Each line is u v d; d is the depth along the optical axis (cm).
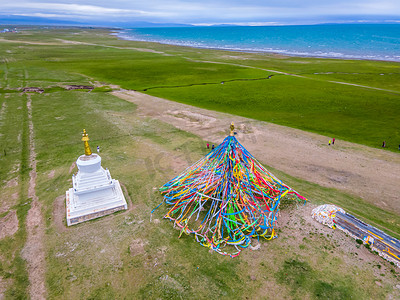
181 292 1395
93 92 5591
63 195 2161
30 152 2892
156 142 3212
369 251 1658
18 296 1369
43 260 1573
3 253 1612
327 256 1620
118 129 3597
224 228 1838
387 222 1894
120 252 1638
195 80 7081
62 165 2631
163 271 1515
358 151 3050
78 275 1488
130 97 5338
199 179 2081
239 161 1934
